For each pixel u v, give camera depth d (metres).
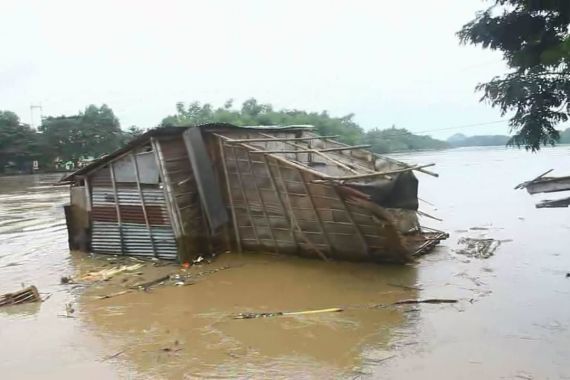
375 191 12.09
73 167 73.06
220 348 8.21
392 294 10.68
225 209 14.63
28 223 22.48
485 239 16.25
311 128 19.22
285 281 11.90
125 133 77.62
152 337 8.80
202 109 72.12
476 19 6.78
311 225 13.39
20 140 67.56
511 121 6.89
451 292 10.65
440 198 28.62
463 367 7.19
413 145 106.81
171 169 14.02
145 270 13.38
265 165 13.76
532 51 6.48
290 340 8.44
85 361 7.94
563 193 29.06
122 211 14.92
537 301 9.83
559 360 7.25
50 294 11.55
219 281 12.10
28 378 7.45
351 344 8.18
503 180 40.09
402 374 7.09
